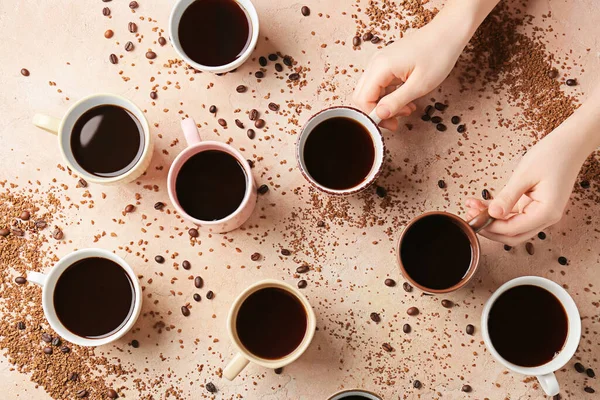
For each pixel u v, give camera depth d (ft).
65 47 2.89
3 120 2.88
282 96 2.87
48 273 2.75
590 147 2.59
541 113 2.83
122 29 2.89
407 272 2.67
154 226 2.85
